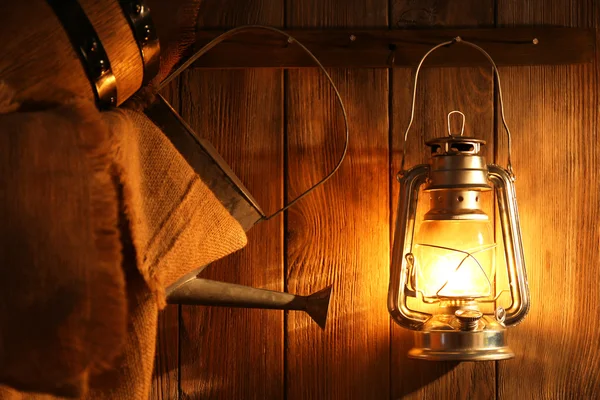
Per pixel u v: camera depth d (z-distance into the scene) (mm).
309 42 1260
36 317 865
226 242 1036
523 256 1188
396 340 1256
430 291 1188
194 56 1142
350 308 1256
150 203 1001
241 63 1258
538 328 1258
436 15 1274
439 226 1185
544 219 1266
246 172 1262
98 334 879
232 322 1254
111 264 887
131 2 957
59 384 881
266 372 1251
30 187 866
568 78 1274
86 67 934
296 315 1256
